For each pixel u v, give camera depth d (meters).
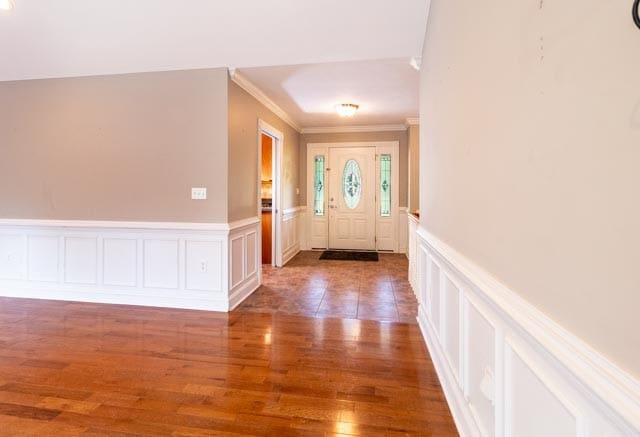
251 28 2.91
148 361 2.42
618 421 0.67
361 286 4.34
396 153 6.52
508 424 1.19
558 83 0.89
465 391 1.65
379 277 4.79
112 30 3.01
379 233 6.70
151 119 3.50
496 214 1.29
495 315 1.30
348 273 5.01
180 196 3.49
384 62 3.31
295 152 6.34
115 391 2.06
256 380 2.19
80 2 2.74
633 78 0.65
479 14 1.48
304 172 6.74
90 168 3.62
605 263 0.72
